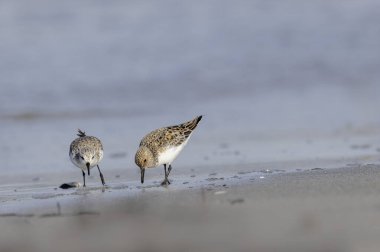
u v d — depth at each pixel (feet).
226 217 24.64
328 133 53.52
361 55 79.00
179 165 42.55
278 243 20.74
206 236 22.06
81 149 37.01
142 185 35.70
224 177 36.42
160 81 71.72
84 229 24.23
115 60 75.97
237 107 65.21
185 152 47.80
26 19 85.56
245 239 21.40
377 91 69.87
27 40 80.28
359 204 25.53
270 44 82.07
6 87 68.39
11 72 71.77
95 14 87.92
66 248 21.65
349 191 28.07
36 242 22.70
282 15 90.07
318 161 41.32
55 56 76.07
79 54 76.95
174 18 87.92
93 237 22.85
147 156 35.88
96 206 28.89
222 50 79.51
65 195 33.32
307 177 32.73
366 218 23.21
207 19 87.81
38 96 66.44
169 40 81.61
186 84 71.31
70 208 28.73
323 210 24.82
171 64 75.51
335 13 90.48
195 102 67.15
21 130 57.82
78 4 89.97
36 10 87.61
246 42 81.92
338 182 30.40
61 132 56.70
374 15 88.74
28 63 74.38
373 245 20.03
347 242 20.44
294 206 25.82
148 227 23.81
